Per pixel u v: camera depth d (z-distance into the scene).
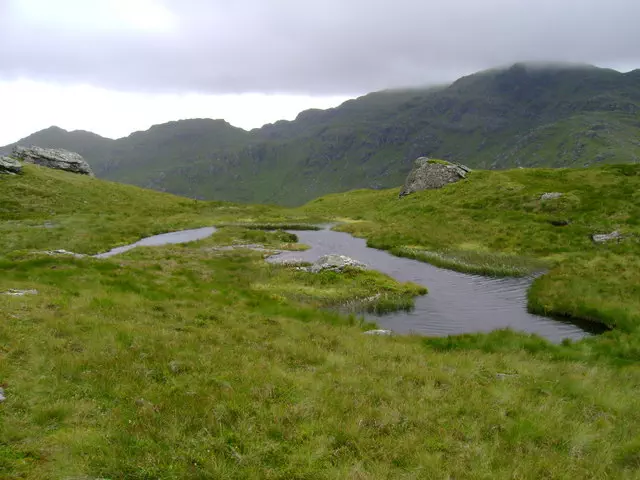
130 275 29.20
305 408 10.62
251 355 14.91
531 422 10.70
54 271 27.45
